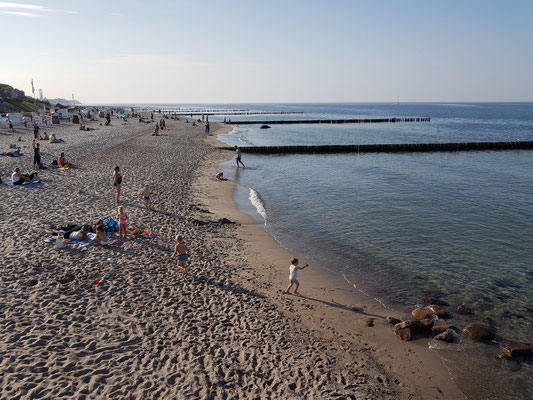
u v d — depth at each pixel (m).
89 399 7.65
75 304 11.10
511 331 12.14
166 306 11.73
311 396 8.61
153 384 8.34
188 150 48.81
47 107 111.75
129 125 80.25
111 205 21.52
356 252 18.17
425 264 16.98
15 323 9.88
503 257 17.81
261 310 12.38
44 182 25.31
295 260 13.80
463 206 26.62
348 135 87.06
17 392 7.56
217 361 9.45
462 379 9.89
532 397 9.34
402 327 11.71
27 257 13.81
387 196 29.41
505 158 54.12
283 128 107.81
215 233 19.47
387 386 9.42
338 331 11.71
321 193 30.23
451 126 120.69
